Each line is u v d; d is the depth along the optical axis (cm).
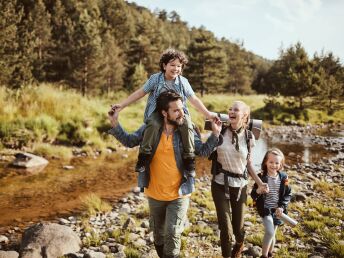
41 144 1324
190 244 520
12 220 680
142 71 3709
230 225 402
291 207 691
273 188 438
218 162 411
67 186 926
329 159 1406
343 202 747
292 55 6078
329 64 4278
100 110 1698
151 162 356
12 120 1362
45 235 511
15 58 2373
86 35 3350
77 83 3350
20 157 1123
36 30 4416
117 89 4012
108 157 1326
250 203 727
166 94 342
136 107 2200
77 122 1493
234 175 404
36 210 741
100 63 3388
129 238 546
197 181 1006
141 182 355
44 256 479
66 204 786
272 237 424
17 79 2366
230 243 400
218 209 406
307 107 3556
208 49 4328
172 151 351
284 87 3366
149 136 345
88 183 964
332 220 611
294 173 1084
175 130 353
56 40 4644
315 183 911
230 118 404
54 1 6144
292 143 1934
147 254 483
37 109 1509
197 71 4316
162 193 354
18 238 591
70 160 1234
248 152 412
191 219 630
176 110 339
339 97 3741
